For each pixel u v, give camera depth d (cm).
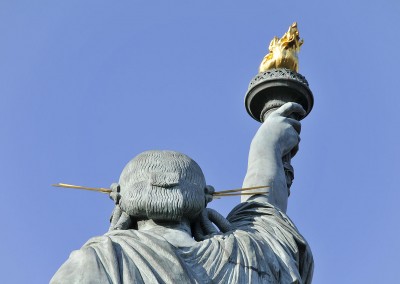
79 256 3656
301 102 4978
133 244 3681
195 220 3947
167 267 3612
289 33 5106
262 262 3781
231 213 4150
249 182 4400
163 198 3844
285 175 4556
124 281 3562
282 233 3994
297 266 3944
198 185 3925
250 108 5034
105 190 4012
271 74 4953
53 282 3569
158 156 3966
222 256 3738
